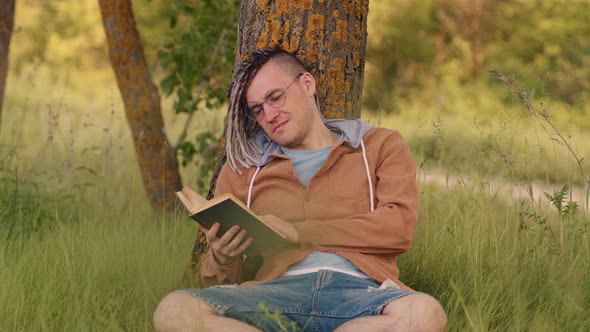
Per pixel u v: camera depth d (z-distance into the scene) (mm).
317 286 2994
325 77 3932
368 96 21594
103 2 6641
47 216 5309
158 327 2799
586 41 20984
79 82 19156
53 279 3725
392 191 3205
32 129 9117
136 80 6668
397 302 2775
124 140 8719
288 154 3379
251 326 2719
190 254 4387
